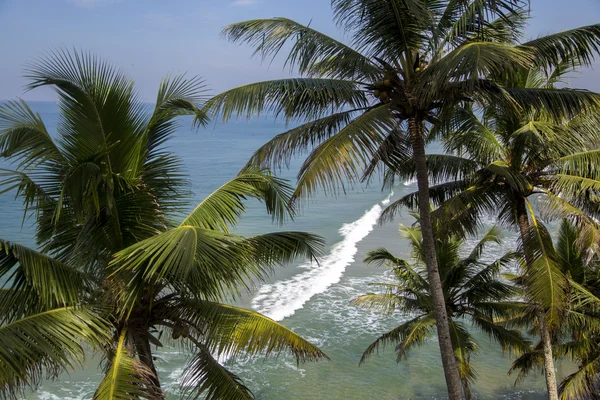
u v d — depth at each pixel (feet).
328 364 64.23
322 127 29.78
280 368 63.16
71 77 23.29
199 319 26.08
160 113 26.78
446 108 28.96
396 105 29.17
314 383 59.82
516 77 35.60
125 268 23.70
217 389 25.79
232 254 22.66
